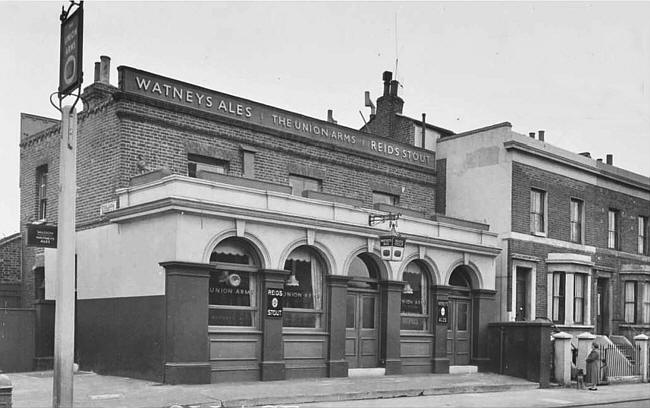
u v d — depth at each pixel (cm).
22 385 1415
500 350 2050
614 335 2641
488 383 1788
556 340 2006
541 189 2381
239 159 1855
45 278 1912
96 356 1650
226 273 1560
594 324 2523
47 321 1767
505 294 2220
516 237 2256
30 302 2016
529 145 2328
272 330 1591
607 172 2650
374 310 1877
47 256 1916
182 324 1434
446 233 2045
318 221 1686
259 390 1391
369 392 1484
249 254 1608
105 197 1672
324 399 1403
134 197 1573
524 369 1967
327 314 1730
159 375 1454
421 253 1959
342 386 1532
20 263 2086
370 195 2203
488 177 2317
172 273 1441
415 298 1994
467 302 2141
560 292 2386
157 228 1505
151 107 1692
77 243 1767
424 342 1978
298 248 1712
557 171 2450
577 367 2059
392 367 1856
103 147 1694
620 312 2692
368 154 2189
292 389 1435
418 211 2056
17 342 1722
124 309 1577
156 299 1487
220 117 1812
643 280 2698
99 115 1719
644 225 2919
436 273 2009
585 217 2562
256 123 1895
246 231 1560
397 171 2303
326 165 2069
